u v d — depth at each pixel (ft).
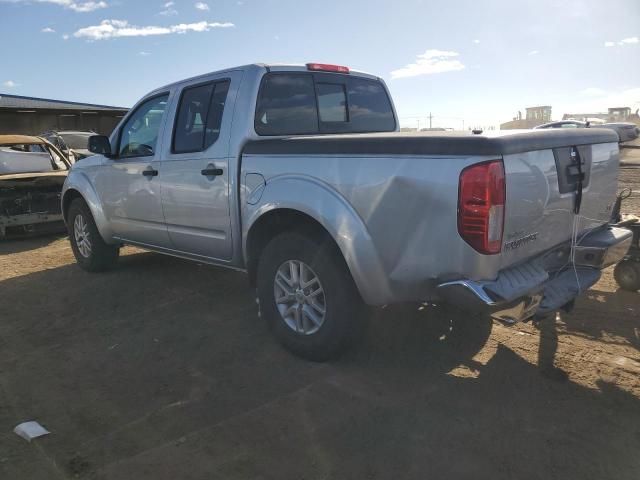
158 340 14.24
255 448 9.41
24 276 20.99
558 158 10.93
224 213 14.02
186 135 15.19
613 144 13.21
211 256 15.16
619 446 9.20
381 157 10.52
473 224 9.49
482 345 13.24
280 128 14.19
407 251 10.38
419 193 10.00
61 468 9.00
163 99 16.33
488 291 9.63
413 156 10.07
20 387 11.88
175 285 18.99
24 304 17.48
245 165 13.21
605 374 11.64
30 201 27.94
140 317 15.98
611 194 13.32
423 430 9.78
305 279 12.39
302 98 14.82
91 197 19.40
